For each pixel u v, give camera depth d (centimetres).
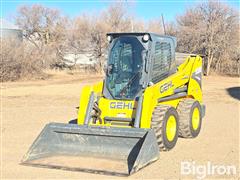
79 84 1563
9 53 1852
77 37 2494
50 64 2330
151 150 403
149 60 486
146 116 451
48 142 448
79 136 444
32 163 424
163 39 518
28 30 2733
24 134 600
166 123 466
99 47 2391
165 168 413
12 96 1145
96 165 409
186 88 568
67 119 733
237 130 609
